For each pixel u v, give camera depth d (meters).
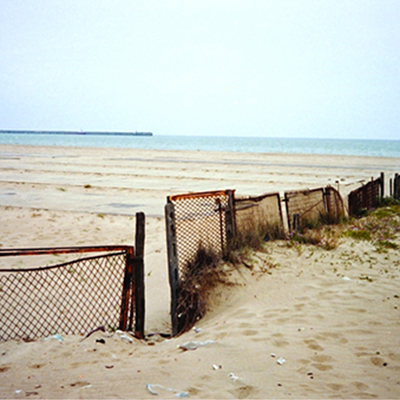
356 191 13.96
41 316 5.80
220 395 3.59
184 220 6.90
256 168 34.31
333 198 12.82
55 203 17.17
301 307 5.86
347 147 112.62
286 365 4.18
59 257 9.19
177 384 3.79
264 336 4.86
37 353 4.43
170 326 6.41
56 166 34.81
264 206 9.47
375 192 15.91
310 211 11.27
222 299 6.52
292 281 7.00
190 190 21.09
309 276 7.24
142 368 4.12
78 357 4.36
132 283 5.82
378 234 10.42
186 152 64.12
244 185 23.05
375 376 4.00
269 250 8.52
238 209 8.28
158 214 15.04
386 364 4.23
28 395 3.50
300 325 5.22
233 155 56.09
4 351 4.56
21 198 18.33
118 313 6.26
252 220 8.89
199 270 6.88
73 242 10.77
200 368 4.13
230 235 7.95
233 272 7.16
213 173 29.89
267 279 7.06
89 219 13.94
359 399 3.58
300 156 54.78
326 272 7.45
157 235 11.84
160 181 24.95
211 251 7.26
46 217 14.11
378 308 5.78
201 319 6.18
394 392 3.72
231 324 5.35
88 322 5.86
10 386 3.68
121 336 5.23
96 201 17.86
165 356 4.54
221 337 4.95
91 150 66.44
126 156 50.84
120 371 4.03
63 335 5.12
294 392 3.68
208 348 4.62
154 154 56.41
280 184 23.44
